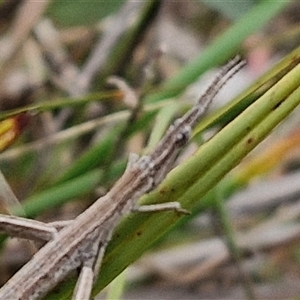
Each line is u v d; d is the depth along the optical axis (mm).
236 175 236
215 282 260
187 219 228
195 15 327
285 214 264
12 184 259
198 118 177
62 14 286
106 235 176
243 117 171
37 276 174
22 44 257
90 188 223
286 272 263
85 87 266
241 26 232
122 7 274
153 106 225
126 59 265
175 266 261
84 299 172
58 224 178
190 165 173
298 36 302
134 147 257
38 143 241
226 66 176
